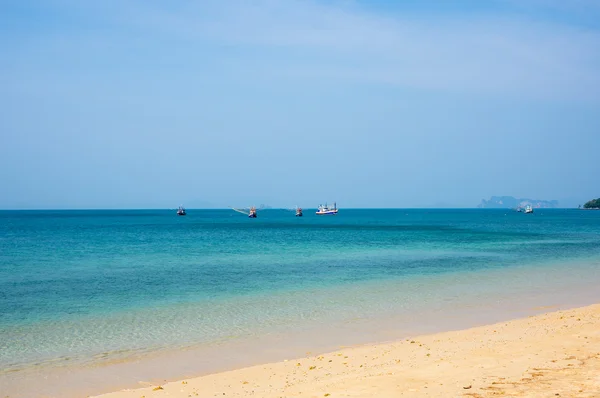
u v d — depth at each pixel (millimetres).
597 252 54219
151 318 22000
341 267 40281
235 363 15836
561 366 12406
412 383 11680
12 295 27719
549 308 24094
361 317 22094
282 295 27516
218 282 32281
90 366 15578
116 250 55906
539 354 13977
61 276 35094
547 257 48844
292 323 21000
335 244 65688
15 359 16281
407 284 31422
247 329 20031
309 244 65625
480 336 17797
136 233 93062
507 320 21562
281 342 18156
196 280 33156
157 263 43062
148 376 14680
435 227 126812
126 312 23266
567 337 16359
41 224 139125
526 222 169625
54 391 13508
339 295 27500
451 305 24766
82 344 17984
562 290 29281
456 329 20000
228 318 21938
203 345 17812
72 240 72750
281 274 36031
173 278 34062
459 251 55250
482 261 45000
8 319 21891
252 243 67250
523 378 11469
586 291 28953
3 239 74500
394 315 22500
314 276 35062
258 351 17078
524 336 17188
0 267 40219
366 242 69625
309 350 17172
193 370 15195
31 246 61375
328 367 14641
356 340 18406
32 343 18125
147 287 30312
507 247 60938
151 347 17594
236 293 28203
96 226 125812
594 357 13250
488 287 30266
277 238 78688
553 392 10297
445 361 13820
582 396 9945
